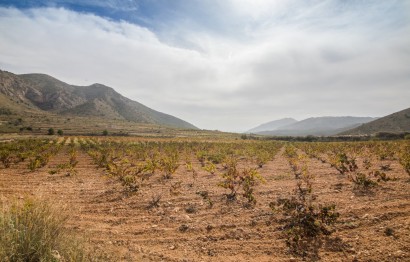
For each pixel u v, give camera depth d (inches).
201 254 211.0
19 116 6264.8
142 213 325.7
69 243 166.6
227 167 751.1
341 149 1213.1
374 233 226.7
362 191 376.2
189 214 316.8
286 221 270.7
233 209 327.0
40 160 822.5
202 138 3663.9
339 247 208.4
